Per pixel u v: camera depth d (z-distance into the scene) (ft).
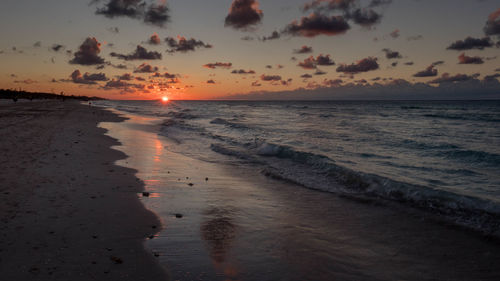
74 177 24.76
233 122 94.99
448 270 13.17
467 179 29.71
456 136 63.72
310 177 29.86
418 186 24.26
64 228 15.02
